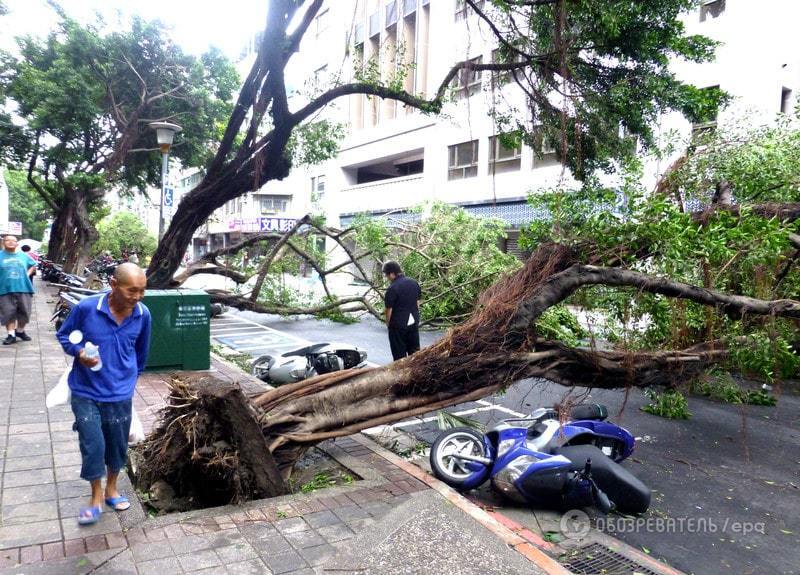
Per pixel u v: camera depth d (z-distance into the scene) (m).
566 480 4.24
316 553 3.30
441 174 23.77
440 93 6.88
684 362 5.44
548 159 18.95
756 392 7.83
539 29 6.33
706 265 5.37
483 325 4.90
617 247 5.22
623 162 6.44
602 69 6.79
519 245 6.09
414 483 4.46
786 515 4.46
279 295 10.80
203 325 8.12
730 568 3.69
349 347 8.09
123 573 2.99
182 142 19.67
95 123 18.62
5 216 40.94
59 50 17.05
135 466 4.41
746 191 5.92
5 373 7.31
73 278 14.39
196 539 3.41
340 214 31.72
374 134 28.22
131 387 3.56
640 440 6.23
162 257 8.51
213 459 3.95
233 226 38.31
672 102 6.88
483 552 3.42
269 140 7.69
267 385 7.52
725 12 15.18
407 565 3.21
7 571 2.95
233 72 19.81
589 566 3.62
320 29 29.38
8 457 4.47
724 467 5.46
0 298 9.36
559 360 5.02
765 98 14.38
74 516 3.57
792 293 6.40
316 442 4.55
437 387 4.73
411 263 9.53
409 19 24.12
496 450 4.61
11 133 19.25
